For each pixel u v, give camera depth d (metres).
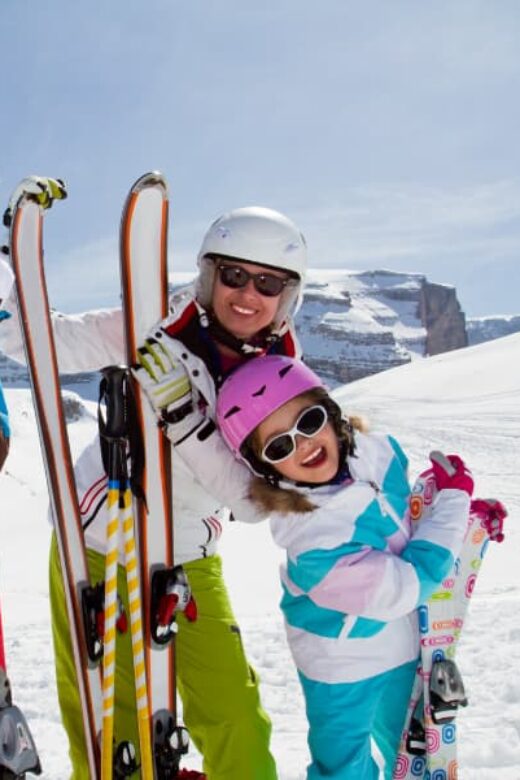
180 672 3.03
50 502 2.94
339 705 2.84
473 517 2.98
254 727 2.93
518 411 53.12
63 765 4.50
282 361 2.91
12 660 7.46
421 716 2.87
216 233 3.08
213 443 2.93
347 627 2.83
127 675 2.99
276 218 3.10
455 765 2.82
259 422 2.83
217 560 3.20
